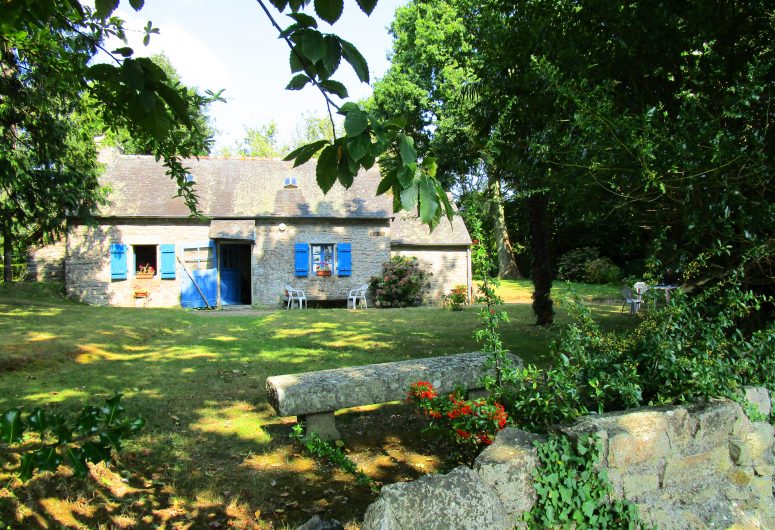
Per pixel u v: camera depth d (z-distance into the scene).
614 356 3.20
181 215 19.22
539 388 3.08
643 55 4.92
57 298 18.28
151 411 5.42
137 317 13.11
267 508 3.59
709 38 4.35
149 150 3.02
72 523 3.26
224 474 4.07
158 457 4.32
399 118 1.47
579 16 5.43
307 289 20.30
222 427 5.07
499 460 2.26
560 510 2.33
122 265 18.94
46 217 12.94
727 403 2.93
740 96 3.56
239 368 7.48
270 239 20.11
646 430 2.59
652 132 3.66
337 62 1.50
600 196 5.04
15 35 2.70
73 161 13.88
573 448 2.42
